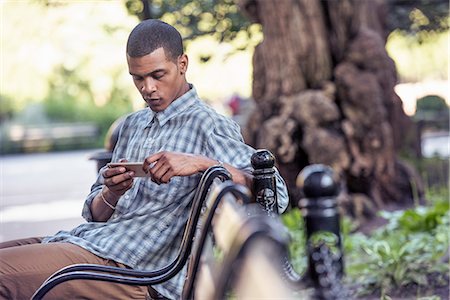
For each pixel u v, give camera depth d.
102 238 3.84
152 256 3.84
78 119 41.34
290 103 9.95
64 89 40.84
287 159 9.80
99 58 36.16
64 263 3.71
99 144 37.75
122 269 3.46
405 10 14.41
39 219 13.09
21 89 40.19
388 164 10.13
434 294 6.57
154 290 3.79
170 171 3.52
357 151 9.95
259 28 12.76
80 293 3.70
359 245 7.81
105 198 3.94
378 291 6.73
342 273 2.14
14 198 16.78
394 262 6.84
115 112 40.56
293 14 10.23
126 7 12.44
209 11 12.68
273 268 1.90
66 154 34.81
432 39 15.54
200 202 3.34
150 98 3.86
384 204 10.30
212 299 2.35
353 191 10.13
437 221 8.01
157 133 3.92
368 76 10.10
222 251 2.36
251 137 10.23
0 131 37.69
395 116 10.60
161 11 12.52
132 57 3.82
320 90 10.16
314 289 2.11
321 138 9.73
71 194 16.89
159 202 3.83
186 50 13.06
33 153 37.00
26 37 22.20
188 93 3.91
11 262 3.66
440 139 20.28
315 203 2.15
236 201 2.74
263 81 10.34
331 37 10.32
